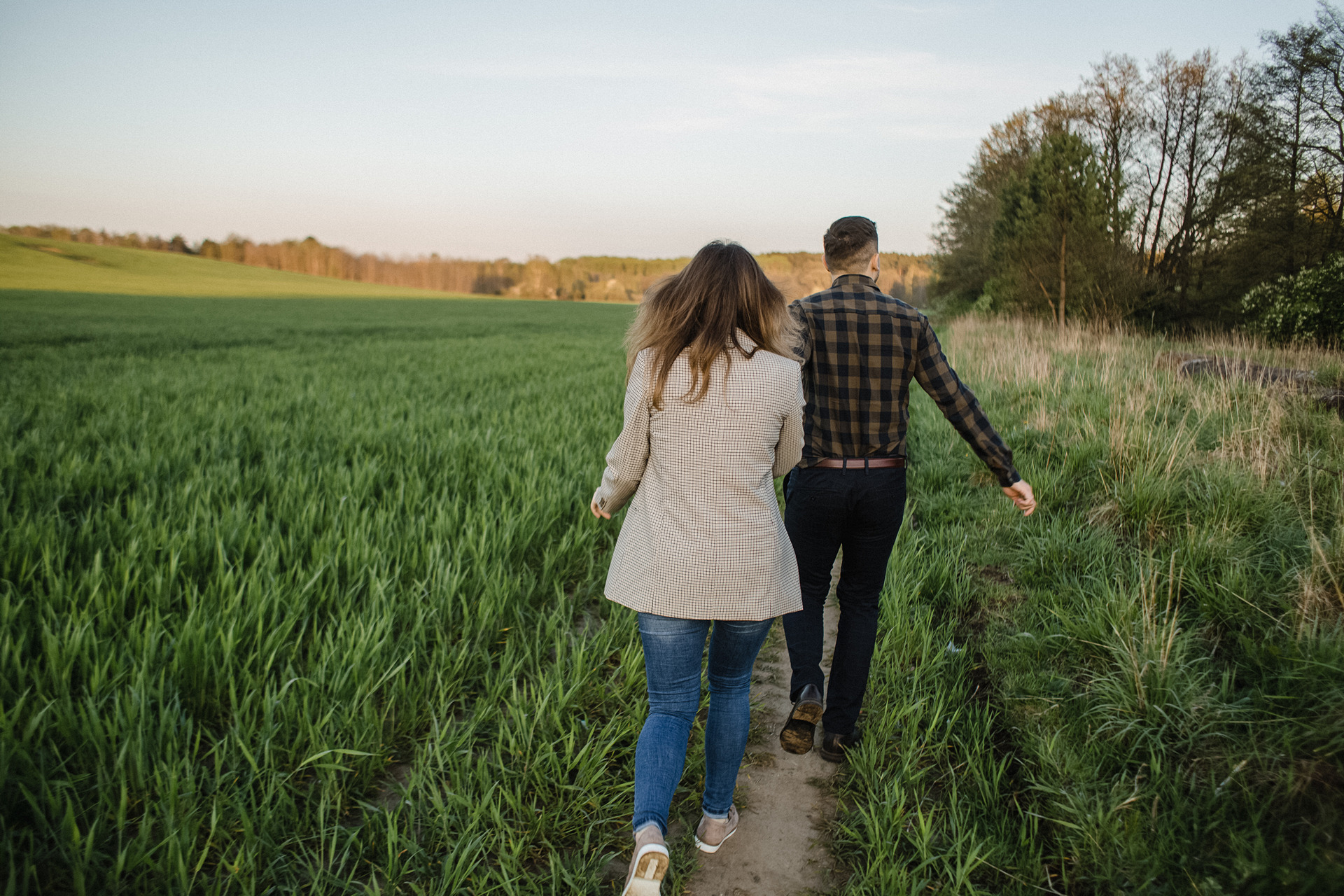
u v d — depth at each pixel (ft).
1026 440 18.52
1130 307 56.54
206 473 16.47
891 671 9.12
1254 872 5.23
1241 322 49.14
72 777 6.52
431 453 19.30
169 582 9.87
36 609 9.17
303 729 7.39
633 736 7.99
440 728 8.02
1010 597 10.82
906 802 7.07
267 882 5.96
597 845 6.70
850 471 7.24
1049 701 7.83
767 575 5.70
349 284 289.12
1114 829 5.93
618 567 5.97
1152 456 13.87
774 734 8.69
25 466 16.57
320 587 10.47
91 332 74.43
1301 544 9.59
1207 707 6.92
